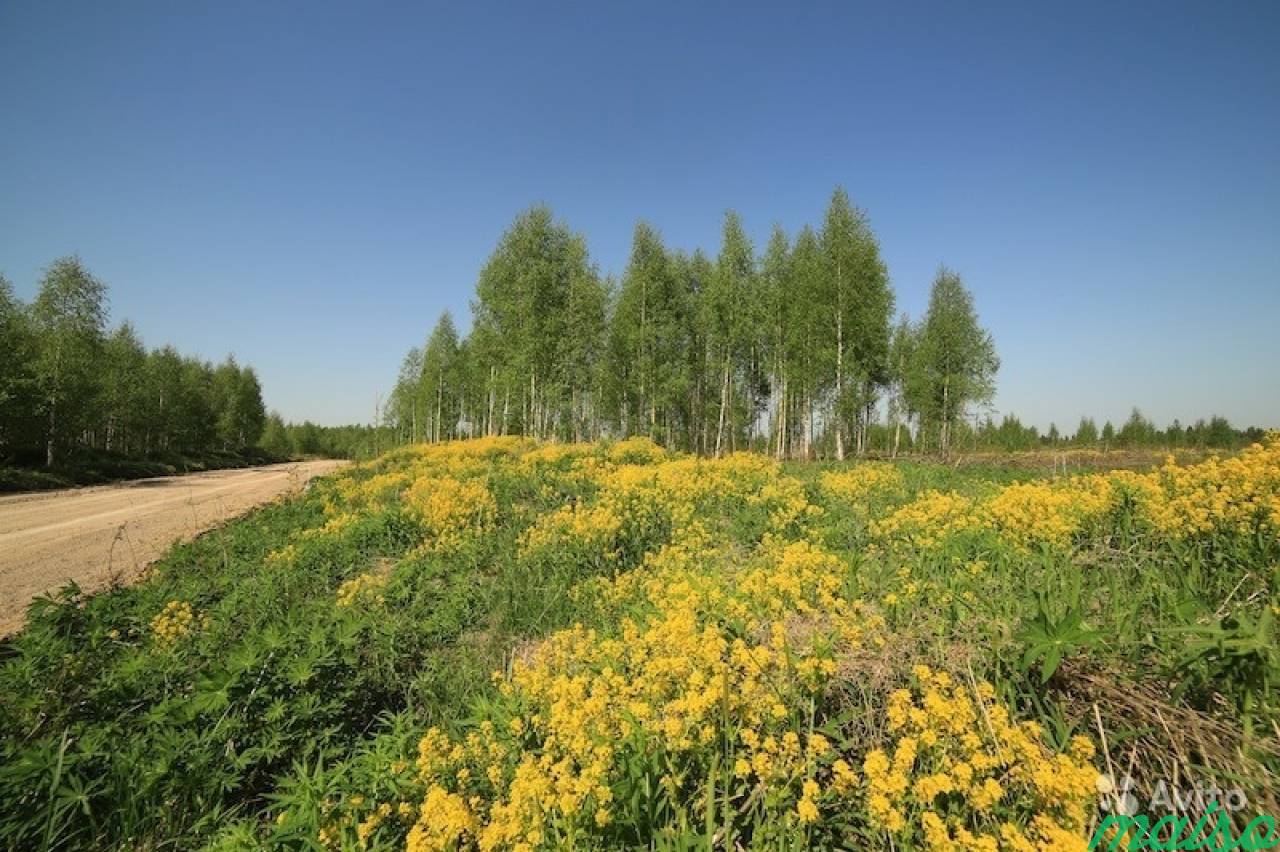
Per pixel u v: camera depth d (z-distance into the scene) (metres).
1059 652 3.00
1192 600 3.64
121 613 7.14
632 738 3.28
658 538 8.92
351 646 5.16
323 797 3.39
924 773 2.85
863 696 3.50
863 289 29.27
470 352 41.34
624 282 35.62
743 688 3.30
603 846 2.86
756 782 3.16
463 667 5.34
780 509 9.16
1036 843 2.46
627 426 38.88
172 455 50.62
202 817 3.63
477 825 2.93
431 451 28.69
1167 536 5.38
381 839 3.23
